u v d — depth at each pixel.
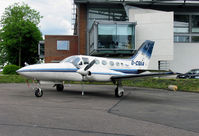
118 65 15.27
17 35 41.47
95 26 25.06
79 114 7.06
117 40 25.27
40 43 39.44
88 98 11.27
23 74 10.91
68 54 33.28
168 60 28.08
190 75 24.59
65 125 5.62
